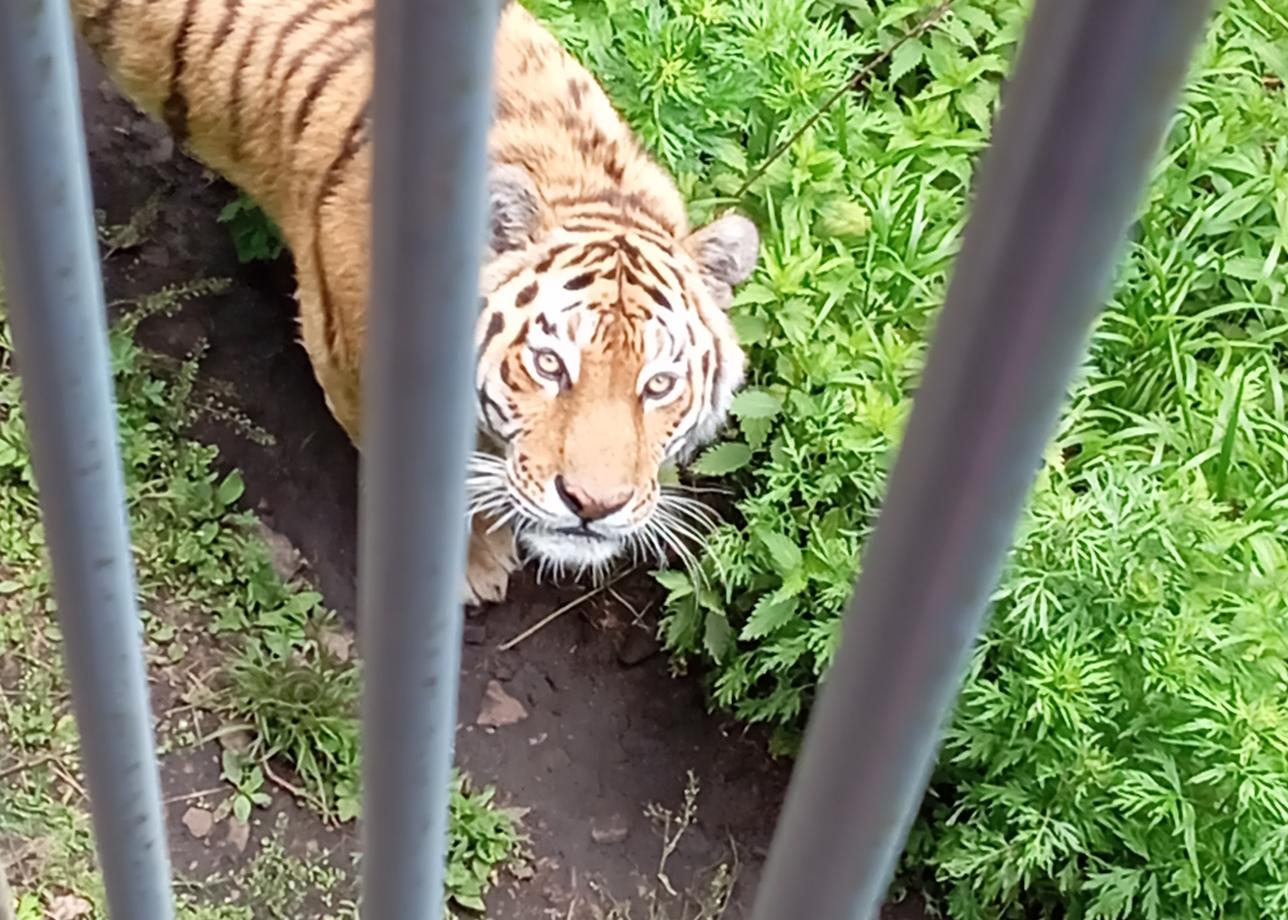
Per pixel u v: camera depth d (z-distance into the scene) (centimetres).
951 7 397
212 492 316
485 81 68
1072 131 57
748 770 324
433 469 81
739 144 354
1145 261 363
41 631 294
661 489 304
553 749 321
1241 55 396
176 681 300
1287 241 368
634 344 272
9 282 86
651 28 342
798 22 356
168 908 132
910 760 81
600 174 295
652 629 335
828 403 302
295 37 298
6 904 122
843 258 324
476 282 75
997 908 297
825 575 288
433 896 110
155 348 341
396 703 94
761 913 94
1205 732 271
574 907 304
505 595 333
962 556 70
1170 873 273
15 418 306
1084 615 279
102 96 369
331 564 328
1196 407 346
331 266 292
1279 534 317
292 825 294
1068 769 275
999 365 64
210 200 364
